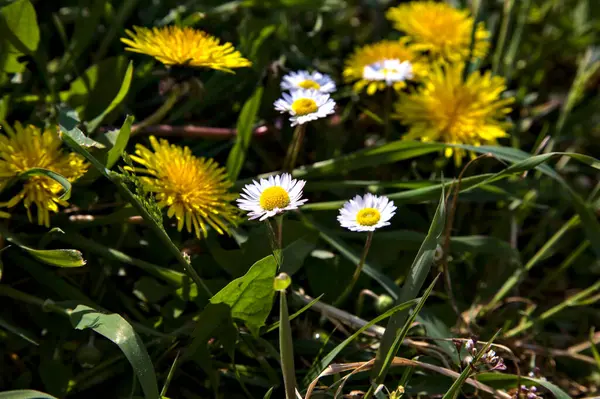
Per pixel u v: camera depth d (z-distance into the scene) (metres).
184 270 0.54
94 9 0.59
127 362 0.54
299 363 0.56
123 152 0.52
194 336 0.53
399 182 0.58
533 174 0.64
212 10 0.64
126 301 0.55
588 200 0.62
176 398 0.54
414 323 0.55
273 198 0.52
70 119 0.55
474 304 0.59
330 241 0.57
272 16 0.66
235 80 0.62
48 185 0.53
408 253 0.59
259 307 0.53
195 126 0.62
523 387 0.53
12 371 0.54
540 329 0.59
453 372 0.53
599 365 0.56
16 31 0.56
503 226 0.62
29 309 0.54
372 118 0.63
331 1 0.65
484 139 0.61
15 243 0.53
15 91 0.59
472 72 0.64
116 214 0.55
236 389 0.55
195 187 0.54
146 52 0.55
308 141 0.62
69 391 0.53
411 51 0.63
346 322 0.55
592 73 0.68
